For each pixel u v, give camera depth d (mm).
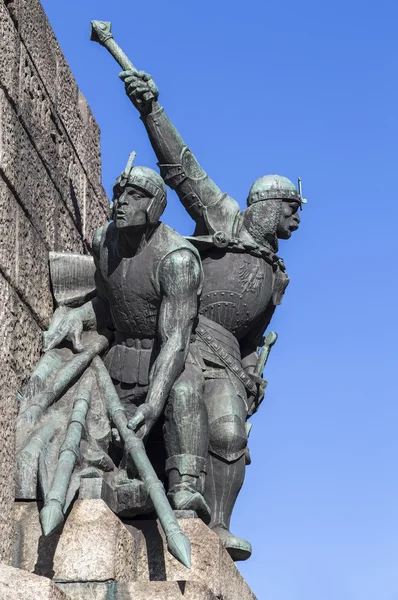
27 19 8539
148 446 7723
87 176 9875
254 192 8305
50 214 8586
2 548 6477
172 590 6445
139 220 7496
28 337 7711
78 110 9852
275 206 8227
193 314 7574
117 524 6645
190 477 7371
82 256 8305
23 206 7938
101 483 6770
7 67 7902
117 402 7430
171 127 8109
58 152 9047
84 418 7246
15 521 6711
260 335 8352
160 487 6750
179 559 6273
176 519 6574
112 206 7625
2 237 7449
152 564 6855
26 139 8195
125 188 7504
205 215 8117
